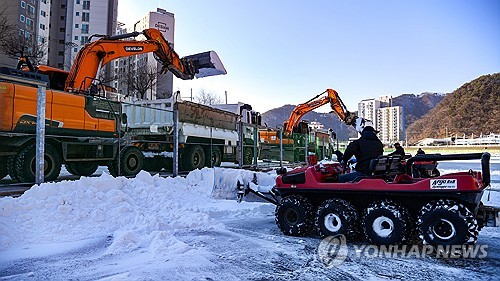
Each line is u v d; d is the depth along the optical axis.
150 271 4.23
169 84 50.28
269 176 8.37
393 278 4.16
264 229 6.62
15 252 4.90
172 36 71.31
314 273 4.32
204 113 13.50
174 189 8.86
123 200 6.99
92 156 10.34
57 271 4.24
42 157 7.88
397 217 5.25
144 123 12.53
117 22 71.19
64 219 6.01
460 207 4.94
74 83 11.11
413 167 8.32
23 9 51.03
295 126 22.00
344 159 6.51
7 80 7.53
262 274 4.27
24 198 6.23
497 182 14.79
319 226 5.91
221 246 5.44
